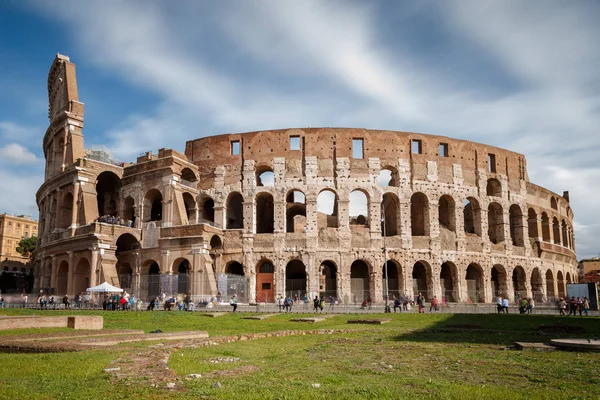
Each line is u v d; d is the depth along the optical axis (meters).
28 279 109.50
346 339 29.98
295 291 78.19
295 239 79.69
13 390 13.88
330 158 82.88
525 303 61.31
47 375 16.14
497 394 14.17
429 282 82.19
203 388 14.23
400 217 82.56
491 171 93.44
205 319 45.97
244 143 84.69
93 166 83.12
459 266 84.31
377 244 80.69
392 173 86.62
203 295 71.62
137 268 78.38
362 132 84.19
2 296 78.06
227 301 73.19
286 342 28.38
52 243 82.50
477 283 88.19
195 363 18.83
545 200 102.19
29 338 26.41
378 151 84.12
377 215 81.56
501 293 89.44
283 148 83.38
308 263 78.56
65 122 89.31
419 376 17.23
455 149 88.69
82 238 75.44
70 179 82.81
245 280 76.81
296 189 81.69
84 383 14.88
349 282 78.75
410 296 79.25
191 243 75.19
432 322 43.78
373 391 14.22
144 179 82.88
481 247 87.38
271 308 66.25
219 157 85.19
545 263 98.00
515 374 17.78
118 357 19.58
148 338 27.75
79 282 77.50
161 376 15.84
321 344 27.30
